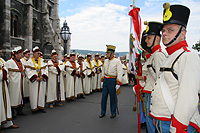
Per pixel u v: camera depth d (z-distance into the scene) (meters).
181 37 1.74
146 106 2.67
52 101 6.55
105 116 5.55
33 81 5.52
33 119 5.12
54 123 4.80
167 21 1.75
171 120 1.61
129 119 5.27
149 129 2.23
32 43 20.44
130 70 3.37
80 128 4.46
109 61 5.44
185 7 1.72
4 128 4.36
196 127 1.70
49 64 6.55
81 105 6.99
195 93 1.46
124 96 9.15
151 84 2.64
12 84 5.04
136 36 3.04
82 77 8.51
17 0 17.75
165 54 2.23
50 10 24.53
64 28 9.76
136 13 3.08
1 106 4.09
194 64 1.52
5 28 15.45
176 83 1.65
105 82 5.45
